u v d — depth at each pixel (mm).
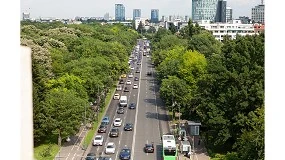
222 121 50844
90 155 50594
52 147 54156
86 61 76750
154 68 145500
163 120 73500
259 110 38438
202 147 55875
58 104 53031
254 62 53469
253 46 53875
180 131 58844
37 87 53281
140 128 68062
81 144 57250
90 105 66625
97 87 70750
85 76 70000
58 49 94312
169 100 72375
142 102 89750
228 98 51594
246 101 50188
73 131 53969
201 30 150250
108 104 86750
